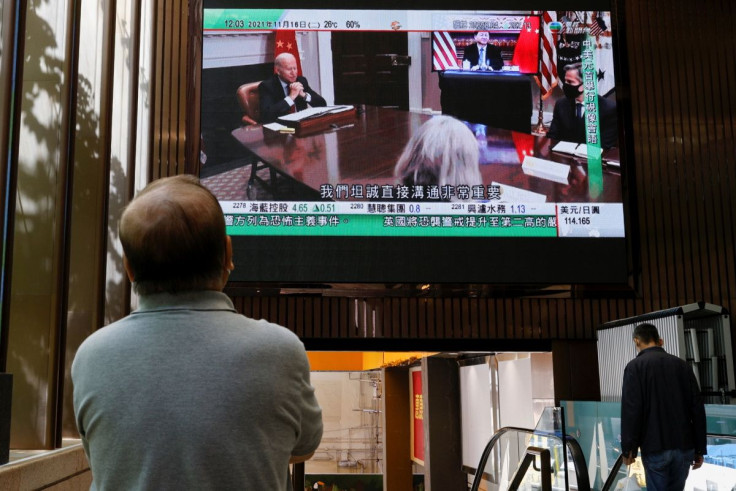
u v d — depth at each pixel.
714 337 7.27
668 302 7.82
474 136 7.52
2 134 3.13
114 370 1.20
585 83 7.68
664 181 8.02
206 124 7.46
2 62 3.19
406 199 7.40
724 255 7.92
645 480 4.95
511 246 7.38
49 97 4.01
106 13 4.90
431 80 7.59
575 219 7.45
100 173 4.68
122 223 1.30
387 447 12.68
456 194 7.42
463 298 7.86
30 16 4.05
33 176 3.94
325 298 7.77
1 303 3.12
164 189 1.32
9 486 2.71
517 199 7.44
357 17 7.66
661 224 7.94
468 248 7.36
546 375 8.02
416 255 7.34
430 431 11.45
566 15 7.77
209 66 7.55
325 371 12.91
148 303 1.29
